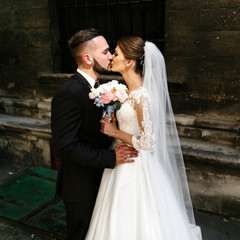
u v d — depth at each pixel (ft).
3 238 9.36
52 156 13.41
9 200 11.10
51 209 10.58
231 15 9.64
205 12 9.98
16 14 13.53
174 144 7.98
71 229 7.83
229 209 10.11
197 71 10.62
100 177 7.83
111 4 12.17
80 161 6.81
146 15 11.67
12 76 14.60
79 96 6.76
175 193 8.01
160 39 11.60
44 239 9.27
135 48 6.77
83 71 7.15
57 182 7.88
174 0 10.36
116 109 7.13
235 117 10.43
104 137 7.66
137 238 6.90
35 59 13.75
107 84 7.02
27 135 13.76
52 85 13.60
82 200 7.48
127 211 6.97
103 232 7.02
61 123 6.66
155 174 7.38
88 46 6.93
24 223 9.81
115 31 12.44
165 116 7.41
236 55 9.89
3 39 14.24
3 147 14.70
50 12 12.87
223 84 10.32
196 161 10.11
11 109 14.80
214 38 10.07
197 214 10.41
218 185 10.09
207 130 10.77
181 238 7.28
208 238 9.20
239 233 9.43
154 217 6.92
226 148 10.26
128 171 7.18
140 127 6.80
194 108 11.00
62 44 13.64
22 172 13.50
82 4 12.75
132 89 7.05
